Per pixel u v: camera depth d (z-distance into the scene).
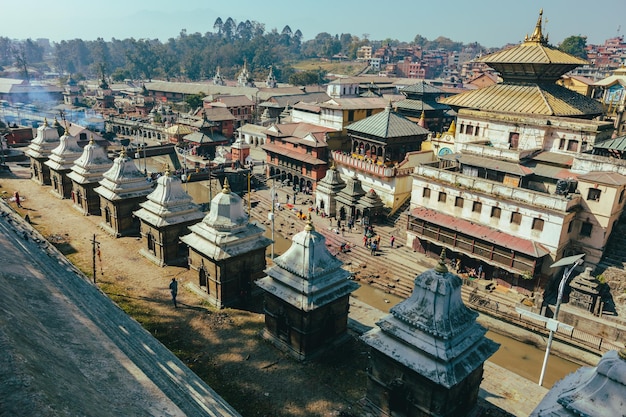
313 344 25.66
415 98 87.56
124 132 126.50
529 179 48.78
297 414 21.50
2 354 8.96
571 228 42.78
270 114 122.81
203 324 28.27
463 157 52.06
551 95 52.41
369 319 33.56
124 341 19.72
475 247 45.38
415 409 19.95
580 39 181.50
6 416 7.18
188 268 35.53
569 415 13.87
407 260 50.84
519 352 38.00
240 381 23.50
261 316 29.69
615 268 40.62
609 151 44.59
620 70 72.12
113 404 11.31
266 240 31.52
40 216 44.28
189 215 36.19
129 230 41.22
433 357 18.86
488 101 54.97
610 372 13.52
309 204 69.81
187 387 19.59
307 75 187.88
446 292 19.27
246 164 90.44
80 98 180.75
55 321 15.70
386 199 61.75
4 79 178.12
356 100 81.12
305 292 24.36
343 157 68.38
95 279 32.09
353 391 23.28
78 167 45.62
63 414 8.02
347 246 54.62
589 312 39.12
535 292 41.25
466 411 21.23
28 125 127.69
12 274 18.06
